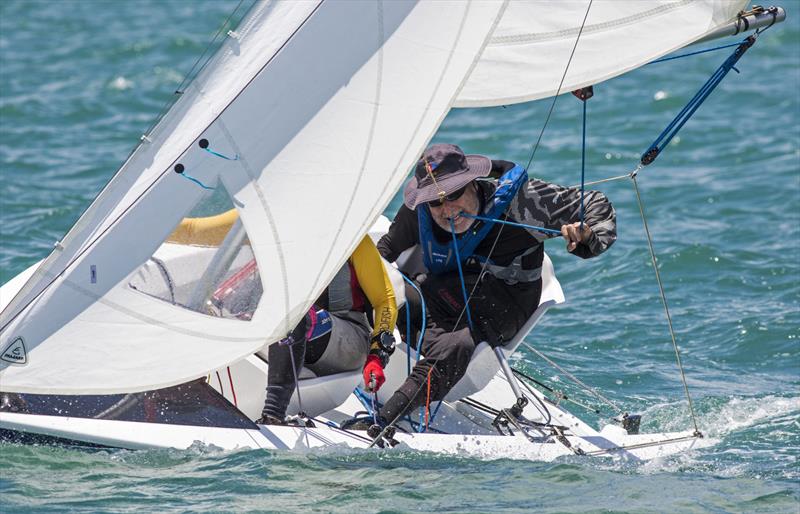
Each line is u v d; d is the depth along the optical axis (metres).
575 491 16.36
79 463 16.47
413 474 16.61
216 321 16.98
